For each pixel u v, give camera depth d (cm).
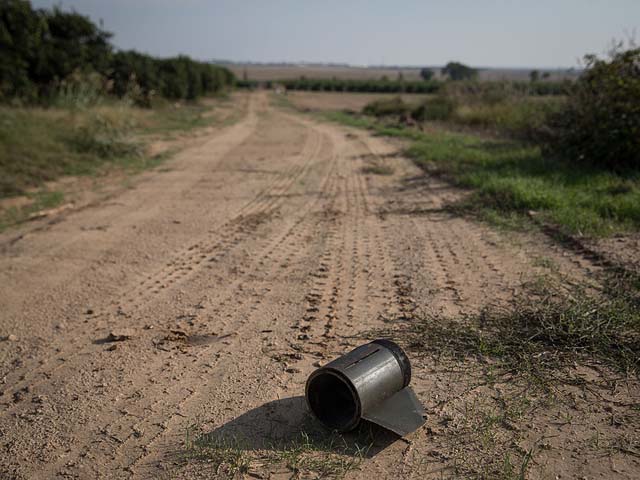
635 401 330
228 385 366
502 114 2036
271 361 394
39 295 530
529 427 311
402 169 1179
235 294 518
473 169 1044
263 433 317
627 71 1008
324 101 5181
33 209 884
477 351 391
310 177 1128
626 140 937
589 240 605
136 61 3309
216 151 1551
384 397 306
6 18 2116
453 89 2552
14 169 1095
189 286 542
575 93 1095
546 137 1205
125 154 1402
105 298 519
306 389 309
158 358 405
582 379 353
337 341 417
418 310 461
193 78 4519
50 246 686
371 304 480
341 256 616
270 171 1209
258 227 751
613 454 287
